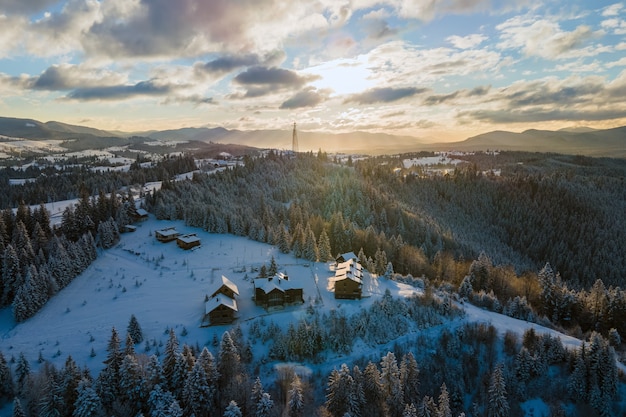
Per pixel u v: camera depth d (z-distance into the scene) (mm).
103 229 116500
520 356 69562
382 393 60375
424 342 74438
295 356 68562
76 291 88812
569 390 66250
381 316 78750
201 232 131625
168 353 58281
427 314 80688
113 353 56812
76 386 52562
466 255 149125
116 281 94438
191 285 92625
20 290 77938
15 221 109562
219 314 75500
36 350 66938
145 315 78812
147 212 149250
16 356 64688
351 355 70375
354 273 91000
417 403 61031
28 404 53562
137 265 104438
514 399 65688
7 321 77375
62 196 199500
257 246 121750
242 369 62875
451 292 100438
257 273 100438
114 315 78875
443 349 73688
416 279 103938
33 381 55438
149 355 65875
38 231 104750
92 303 83812
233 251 116062
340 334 72688
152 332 73000
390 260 123562
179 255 111438
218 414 55906
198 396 54344
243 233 131250
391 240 133000
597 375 65688
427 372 68938
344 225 135125
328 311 80250
